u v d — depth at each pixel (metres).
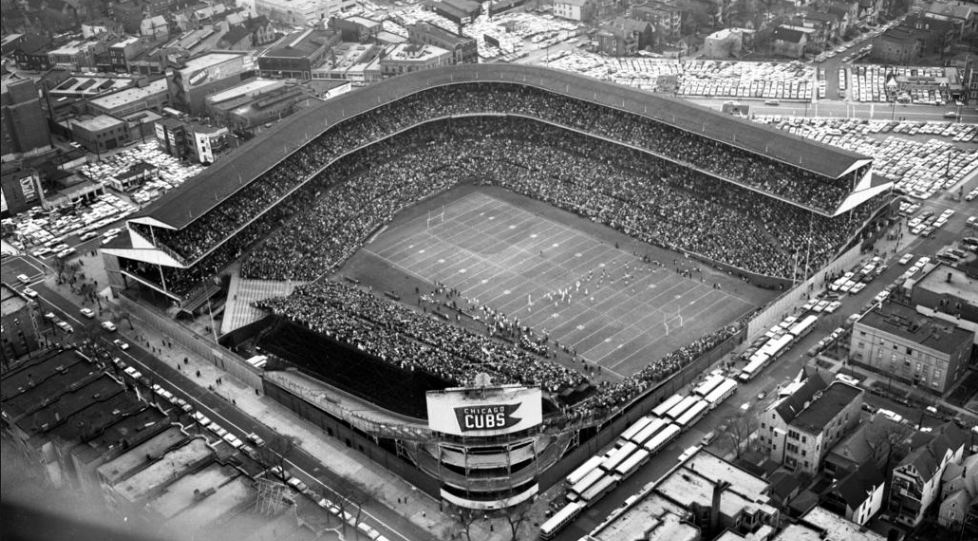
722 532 185.12
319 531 194.75
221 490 199.88
